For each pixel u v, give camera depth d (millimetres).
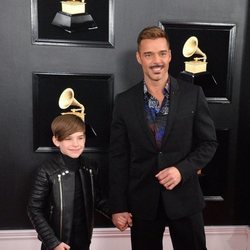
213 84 2055
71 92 1967
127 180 1683
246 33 2031
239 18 2020
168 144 1541
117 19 1971
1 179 2053
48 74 1967
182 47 2008
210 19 2008
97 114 2033
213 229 2189
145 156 1580
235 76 2072
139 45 1517
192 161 1521
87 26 1952
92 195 1677
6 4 1904
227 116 2098
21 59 1957
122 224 1634
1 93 1979
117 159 1669
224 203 2174
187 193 1582
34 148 2023
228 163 2139
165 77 1538
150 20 1983
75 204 1625
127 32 1985
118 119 1625
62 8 1926
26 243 2119
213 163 2119
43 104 1997
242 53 2053
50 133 2025
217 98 2070
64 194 1586
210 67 2041
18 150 2039
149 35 1479
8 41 1937
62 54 1974
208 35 2012
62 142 1592
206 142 1564
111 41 1979
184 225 1612
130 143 1612
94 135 2047
